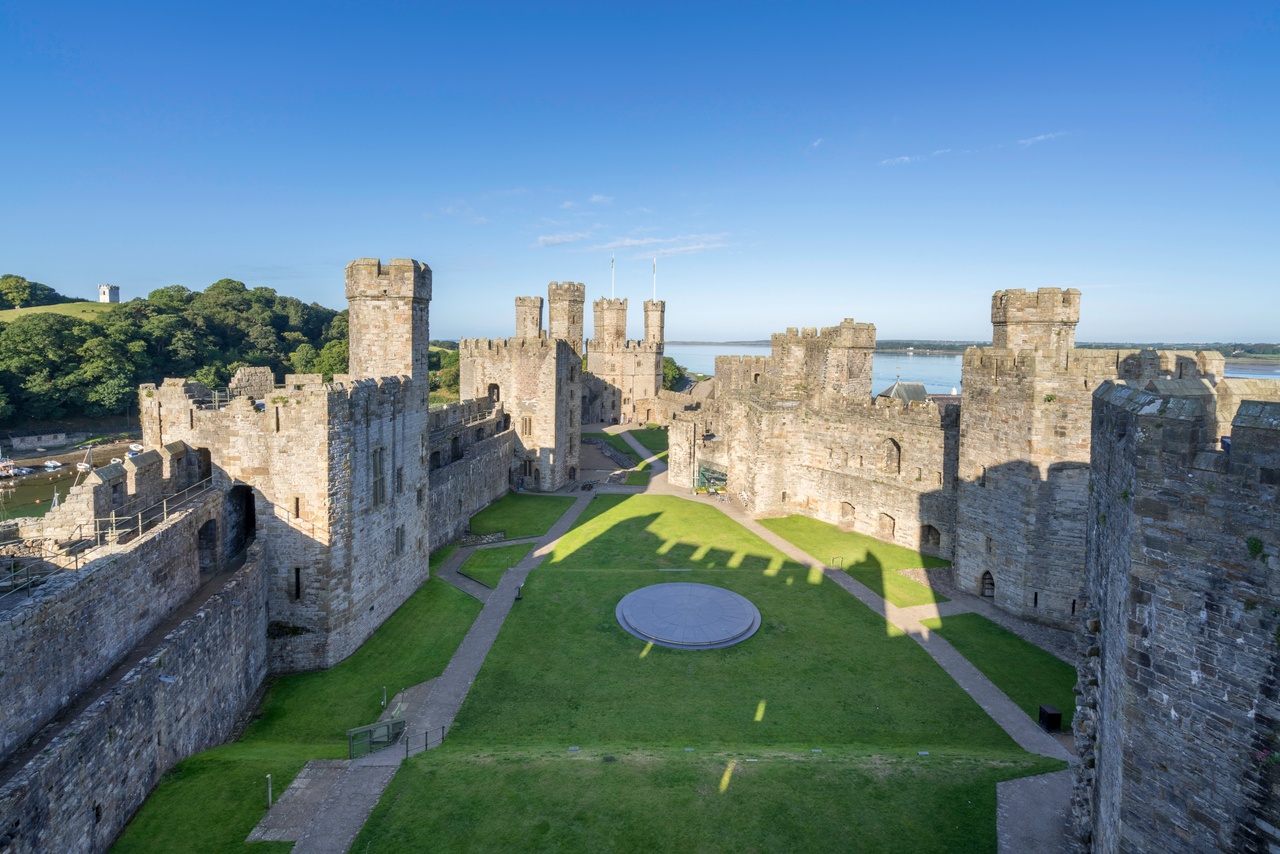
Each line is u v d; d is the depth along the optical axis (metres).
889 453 56.22
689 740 28.25
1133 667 13.58
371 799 22.47
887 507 55.62
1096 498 18.81
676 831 20.84
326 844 20.30
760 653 36.19
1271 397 16.67
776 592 44.66
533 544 54.69
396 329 42.22
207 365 136.00
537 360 74.00
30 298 171.75
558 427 75.50
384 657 35.00
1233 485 12.02
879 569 49.22
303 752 25.73
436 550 52.81
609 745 27.28
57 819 17.45
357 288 42.19
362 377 42.66
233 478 33.56
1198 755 12.66
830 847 20.25
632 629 38.41
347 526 34.34
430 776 23.70
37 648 19.81
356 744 25.41
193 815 21.36
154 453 33.03
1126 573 13.91
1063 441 38.12
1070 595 38.66
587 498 71.12
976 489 43.34
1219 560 12.22
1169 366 34.44
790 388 72.25
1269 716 11.69
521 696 31.66
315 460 32.66
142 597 25.77
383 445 38.25
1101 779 16.45
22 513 70.75
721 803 22.17
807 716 30.41
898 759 25.31
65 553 25.98
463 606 41.50
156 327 128.88
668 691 32.31
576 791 22.80
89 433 109.62
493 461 69.00
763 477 62.81
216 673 27.33
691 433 75.50
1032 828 21.11
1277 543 11.50
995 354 41.22
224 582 31.59
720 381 107.81
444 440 60.78
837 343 74.81
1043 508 39.03
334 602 33.75
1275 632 11.56
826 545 54.81
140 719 21.70
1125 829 13.87
